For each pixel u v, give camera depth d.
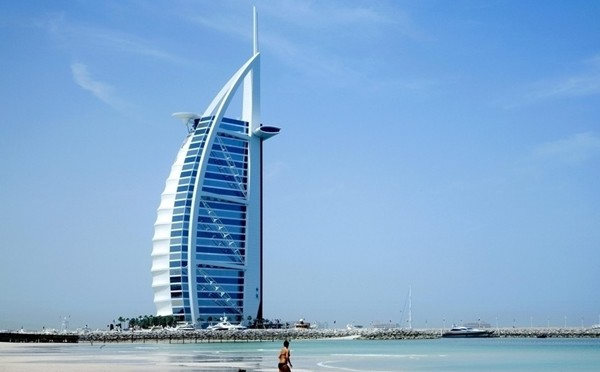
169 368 92.44
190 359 122.25
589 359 138.38
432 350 187.62
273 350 175.88
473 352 173.38
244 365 102.88
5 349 173.38
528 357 146.62
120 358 124.00
